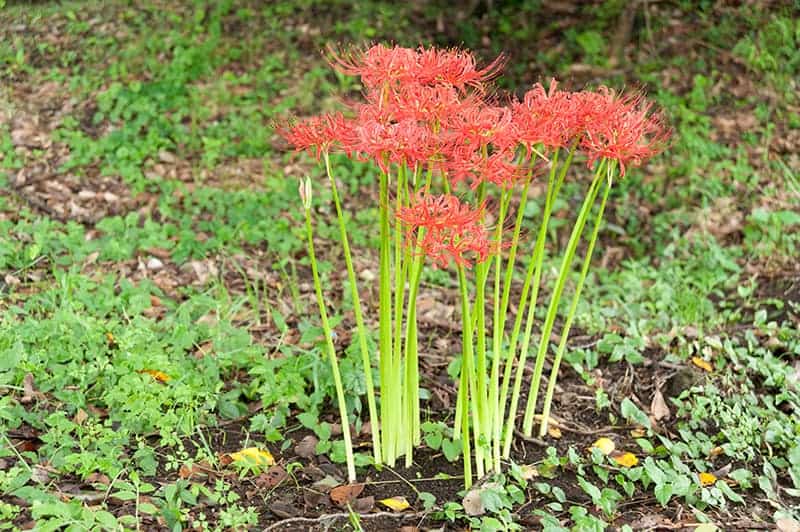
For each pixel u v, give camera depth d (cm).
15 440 221
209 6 480
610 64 427
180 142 364
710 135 365
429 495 212
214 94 401
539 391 246
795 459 224
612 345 258
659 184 334
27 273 273
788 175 328
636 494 219
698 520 212
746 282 291
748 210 322
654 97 394
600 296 292
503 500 211
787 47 412
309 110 394
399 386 218
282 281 288
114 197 322
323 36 458
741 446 229
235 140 371
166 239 299
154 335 242
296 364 239
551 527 204
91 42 443
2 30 452
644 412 241
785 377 245
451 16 475
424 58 206
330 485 216
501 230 214
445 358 255
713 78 404
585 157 360
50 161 340
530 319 223
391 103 205
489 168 202
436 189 332
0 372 232
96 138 367
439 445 222
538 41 454
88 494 209
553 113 207
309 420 226
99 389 233
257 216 315
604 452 228
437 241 200
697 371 249
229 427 231
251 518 207
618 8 462
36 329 240
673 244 306
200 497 212
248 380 244
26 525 201
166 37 450
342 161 355
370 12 478
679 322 271
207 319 261
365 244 309
